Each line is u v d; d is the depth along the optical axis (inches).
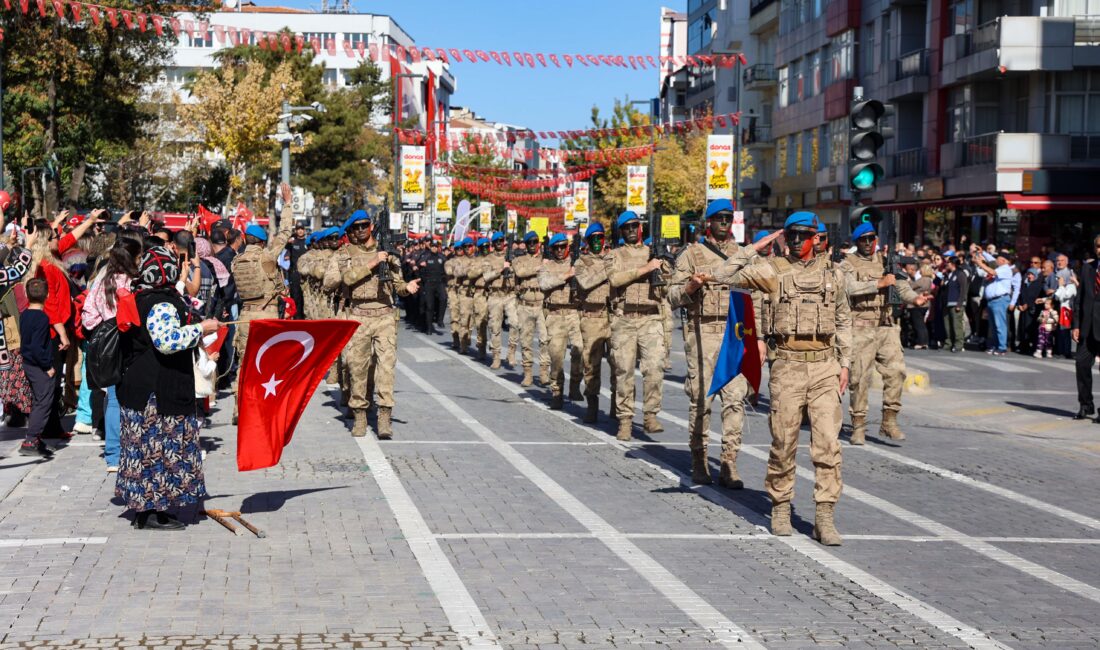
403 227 1622.8
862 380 545.3
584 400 688.4
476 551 329.7
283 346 368.8
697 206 2481.5
